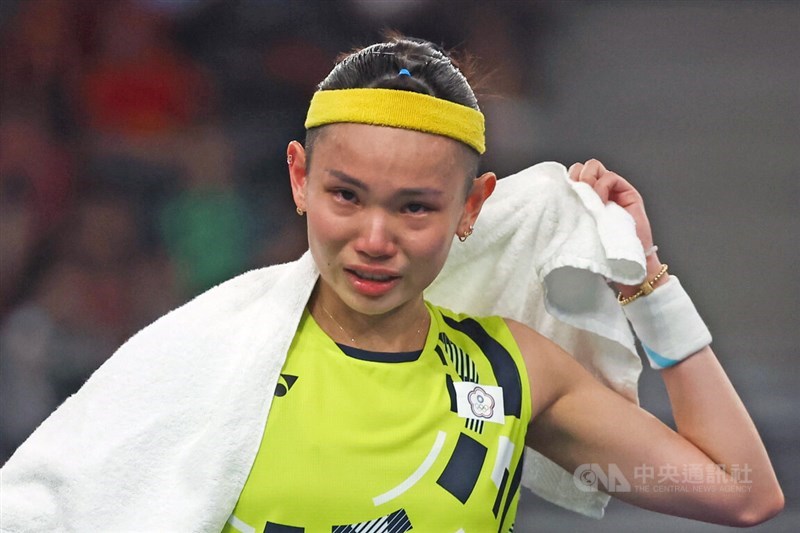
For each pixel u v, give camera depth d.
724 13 19.22
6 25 17.83
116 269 16.42
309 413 6.03
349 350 6.26
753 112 18.92
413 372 6.29
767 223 18.23
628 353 7.16
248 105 18.11
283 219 17.25
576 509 7.54
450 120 5.83
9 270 16.12
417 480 6.08
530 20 18.61
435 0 18.33
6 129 17.23
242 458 5.88
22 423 14.65
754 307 17.73
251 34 18.28
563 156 18.38
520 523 13.00
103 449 5.85
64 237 16.56
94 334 15.85
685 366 7.06
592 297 7.06
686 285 17.92
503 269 7.18
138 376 6.00
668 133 18.80
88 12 17.91
